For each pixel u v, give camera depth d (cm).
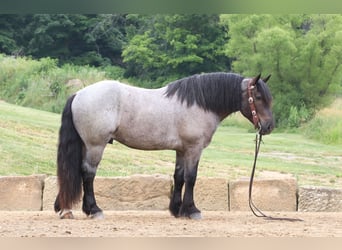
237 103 1190
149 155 2445
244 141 2917
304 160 2528
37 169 2112
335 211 1437
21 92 3475
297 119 3316
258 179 1465
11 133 2461
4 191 1445
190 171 1171
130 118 1145
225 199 1446
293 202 1450
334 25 3422
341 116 3369
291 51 3388
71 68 3831
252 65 3450
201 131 1169
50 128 2684
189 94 1168
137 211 1380
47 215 1234
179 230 1001
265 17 3491
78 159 1132
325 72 3450
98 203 1425
